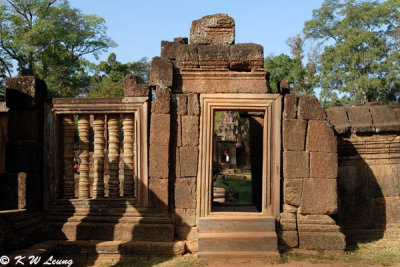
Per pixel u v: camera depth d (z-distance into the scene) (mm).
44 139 6543
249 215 6406
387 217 7852
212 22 6852
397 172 7914
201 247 5996
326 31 32594
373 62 27125
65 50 35062
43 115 6598
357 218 7809
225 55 6574
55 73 34562
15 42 30375
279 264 5621
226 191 13680
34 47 30750
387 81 26406
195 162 6457
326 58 29266
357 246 7008
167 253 6051
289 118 6488
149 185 6406
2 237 5156
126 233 6277
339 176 7855
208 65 6594
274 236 6031
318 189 6426
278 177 6422
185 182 6453
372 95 27656
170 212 6449
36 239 6086
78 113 6586
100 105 6516
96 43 36500
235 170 26344
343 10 30172
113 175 6574
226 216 6371
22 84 6383
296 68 29000
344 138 7891
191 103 6551
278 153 6453
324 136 6500
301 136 6473
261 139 8547
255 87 6559
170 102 6480
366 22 29281
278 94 6520
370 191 7875
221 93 6562
